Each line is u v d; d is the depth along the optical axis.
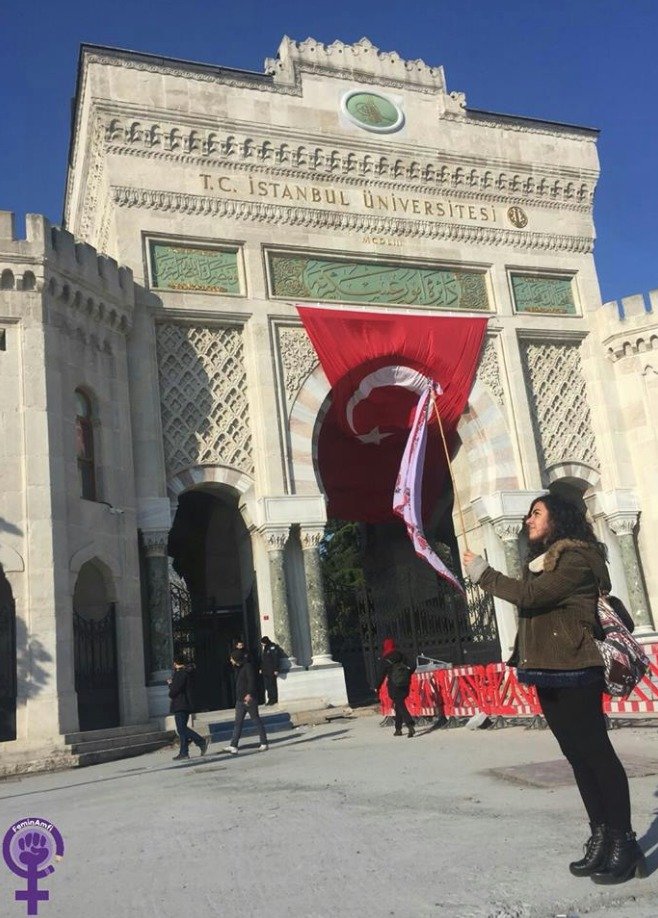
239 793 9.13
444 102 27.17
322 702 20.59
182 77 23.84
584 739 4.42
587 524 4.81
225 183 23.84
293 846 5.79
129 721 18.41
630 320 26.75
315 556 21.91
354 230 25.06
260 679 21.64
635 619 25.03
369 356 23.78
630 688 4.59
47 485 17.44
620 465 26.34
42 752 15.61
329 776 9.91
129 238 22.39
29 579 16.80
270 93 24.80
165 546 20.64
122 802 9.43
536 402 26.53
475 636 24.70
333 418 26.83
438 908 4.02
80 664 18.11
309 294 24.16
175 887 4.98
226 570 30.00
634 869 4.29
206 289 23.03
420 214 26.08
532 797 6.85
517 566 24.08
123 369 21.11
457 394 24.92
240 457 22.33
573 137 28.92
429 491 28.77
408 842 5.52
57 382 18.44
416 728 16.22
